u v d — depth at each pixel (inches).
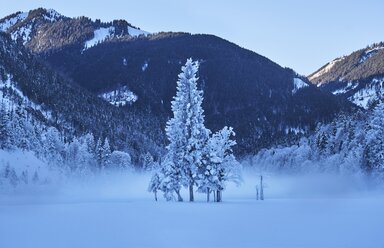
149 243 857.5
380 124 3725.4
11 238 923.4
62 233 993.5
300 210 1691.7
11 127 5580.7
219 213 1553.9
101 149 6565.0
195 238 919.0
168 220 1286.9
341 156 4603.8
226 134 2645.2
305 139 7529.5
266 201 2615.7
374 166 3698.3
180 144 2546.8
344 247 802.8
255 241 877.8
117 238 919.0
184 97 2544.3
